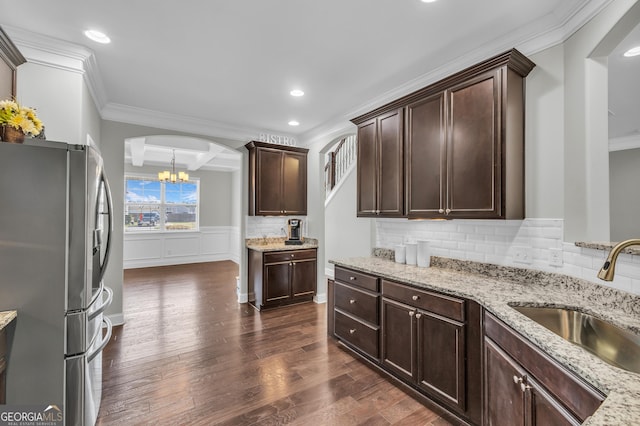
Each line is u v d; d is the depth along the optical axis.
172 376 2.45
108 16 1.96
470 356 1.85
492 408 1.63
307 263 4.52
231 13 1.92
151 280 5.88
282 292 4.29
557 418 1.12
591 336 1.50
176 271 6.75
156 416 1.97
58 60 2.27
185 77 2.83
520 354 1.38
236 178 8.20
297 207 4.75
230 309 4.22
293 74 2.77
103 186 1.97
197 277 6.17
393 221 3.18
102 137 3.57
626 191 4.89
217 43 2.27
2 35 1.78
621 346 1.33
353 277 2.80
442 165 2.29
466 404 1.86
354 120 3.13
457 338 1.90
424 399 2.16
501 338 1.55
